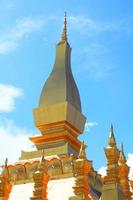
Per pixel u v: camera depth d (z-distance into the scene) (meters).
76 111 41.59
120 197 28.52
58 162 35.88
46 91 42.06
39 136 40.25
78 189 29.58
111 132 30.52
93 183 35.66
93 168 36.06
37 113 41.47
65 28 45.16
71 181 34.53
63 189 33.94
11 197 34.91
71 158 35.62
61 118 40.44
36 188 30.78
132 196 32.22
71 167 35.38
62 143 39.38
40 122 41.19
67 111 40.59
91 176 35.59
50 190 34.19
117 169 29.38
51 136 39.94
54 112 40.81
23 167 36.78
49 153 38.53
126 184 31.52
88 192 30.50
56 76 42.50
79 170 30.11
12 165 37.16
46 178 31.12
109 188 28.72
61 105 40.78
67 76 42.50
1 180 32.59
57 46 44.22
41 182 30.81
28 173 36.56
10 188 32.97
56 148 38.75
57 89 41.75
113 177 29.02
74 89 42.62
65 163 35.69
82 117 42.25
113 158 29.56
